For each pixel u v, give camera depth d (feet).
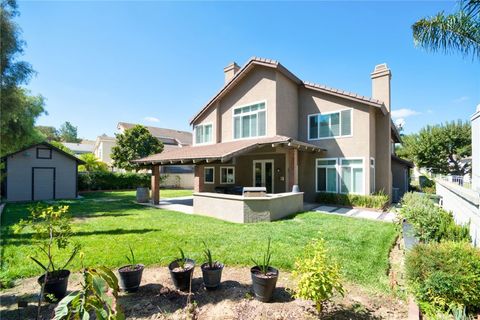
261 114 53.31
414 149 103.91
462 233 20.11
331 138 51.80
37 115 61.82
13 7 45.96
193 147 61.98
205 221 34.19
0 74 44.88
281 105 51.93
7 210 44.80
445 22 24.48
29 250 20.70
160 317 11.66
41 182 62.34
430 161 101.09
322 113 53.21
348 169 49.44
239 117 57.77
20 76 47.44
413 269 13.79
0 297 13.64
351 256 19.98
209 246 22.38
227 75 65.46
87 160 96.32
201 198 40.04
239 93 57.93
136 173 95.55
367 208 45.06
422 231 20.86
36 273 16.67
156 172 53.83
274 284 13.08
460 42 24.62
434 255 13.38
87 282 6.42
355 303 12.98
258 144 41.75
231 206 34.76
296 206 41.32
